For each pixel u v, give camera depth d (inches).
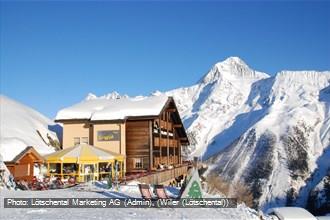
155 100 1637.6
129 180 1121.4
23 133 1708.9
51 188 1125.1
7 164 1221.1
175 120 1956.2
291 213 592.4
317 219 578.2
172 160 1943.9
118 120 1499.8
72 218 518.9
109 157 1315.2
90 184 1079.6
